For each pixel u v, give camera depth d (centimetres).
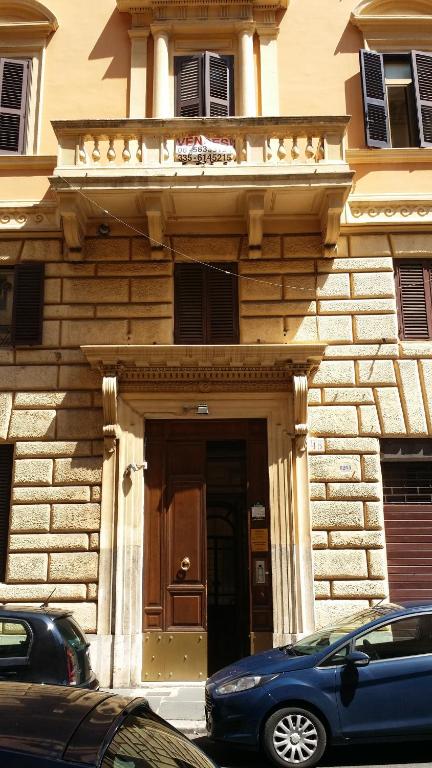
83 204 1102
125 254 1144
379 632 680
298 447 1062
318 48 1243
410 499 1070
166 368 1071
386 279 1130
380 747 722
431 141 1203
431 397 1087
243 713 649
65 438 1079
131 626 1010
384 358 1101
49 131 1210
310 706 648
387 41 1248
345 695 646
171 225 1148
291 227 1146
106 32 1258
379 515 1044
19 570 1031
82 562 1032
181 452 1104
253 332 1112
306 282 1130
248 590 1059
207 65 1214
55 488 1060
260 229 1107
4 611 662
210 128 1094
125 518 1044
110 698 320
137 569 1037
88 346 1048
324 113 1210
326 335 1110
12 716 270
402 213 1148
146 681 1021
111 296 1129
